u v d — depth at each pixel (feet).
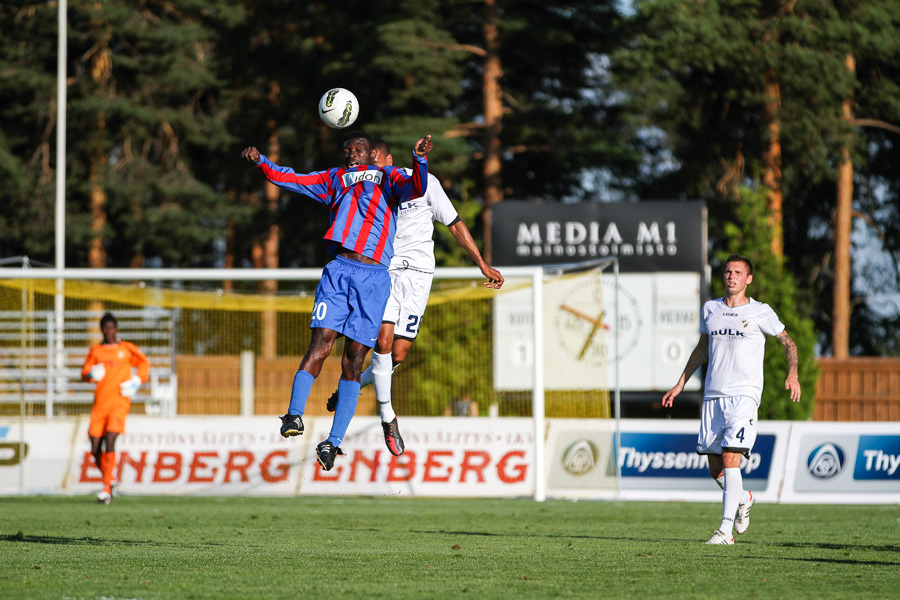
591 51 329.52
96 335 183.73
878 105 340.80
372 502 135.54
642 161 358.84
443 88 296.30
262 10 325.42
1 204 342.64
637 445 145.07
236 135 336.90
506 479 141.08
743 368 75.56
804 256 392.06
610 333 207.41
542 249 210.79
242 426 144.25
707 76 337.52
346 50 319.47
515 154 339.16
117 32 331.16
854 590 50.21
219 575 54.49
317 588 49.93
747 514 77.77
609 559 63.31
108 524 94.53
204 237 335.06
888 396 269.64
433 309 206.39
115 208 343.87
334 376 227.40
